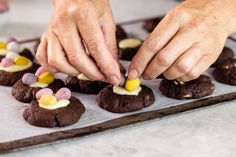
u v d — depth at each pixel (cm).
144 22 83
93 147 46
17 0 97
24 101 56
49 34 52
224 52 67
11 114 53
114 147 46
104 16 52
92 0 51
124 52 70
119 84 55
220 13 53
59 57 51
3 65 62
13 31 79
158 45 50
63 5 51
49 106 51
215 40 52
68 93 53
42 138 46
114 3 96
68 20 50
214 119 52
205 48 51
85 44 50
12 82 61
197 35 50
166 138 48
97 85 59
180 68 50
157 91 59
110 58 50
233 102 55
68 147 46
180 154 45
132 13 90
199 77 59
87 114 53
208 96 57
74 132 48
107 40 53
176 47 50
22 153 45
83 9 49
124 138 48
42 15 88
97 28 50
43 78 58
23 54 67
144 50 50
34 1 97
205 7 52
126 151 46
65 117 50
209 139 48
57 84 59
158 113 52
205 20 51
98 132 48
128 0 99
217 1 54
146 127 50
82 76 59
